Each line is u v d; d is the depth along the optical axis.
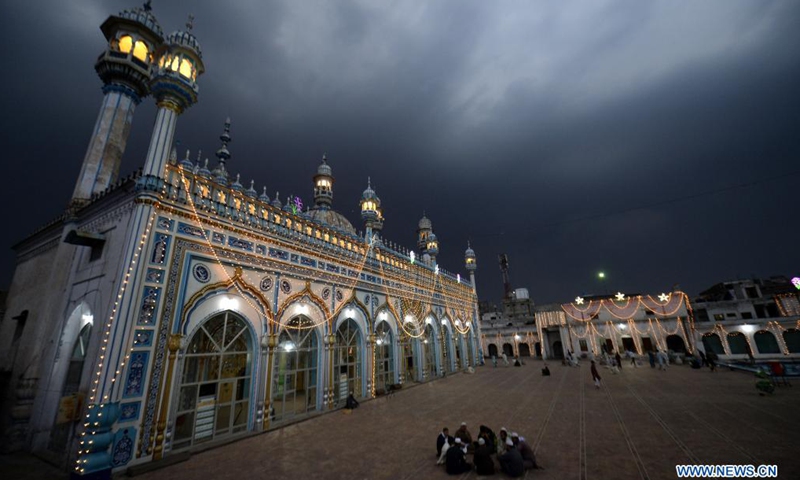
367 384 15.30
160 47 9.31
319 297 13.28
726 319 29.77
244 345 10.45
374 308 17.05
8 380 10.55
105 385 7.05
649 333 30.92
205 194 10.15
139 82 12.61
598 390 15.66
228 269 10.14
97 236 9.05
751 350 27.00
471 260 34.50
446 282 27.33
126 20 12.36
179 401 8.62
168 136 9.16
